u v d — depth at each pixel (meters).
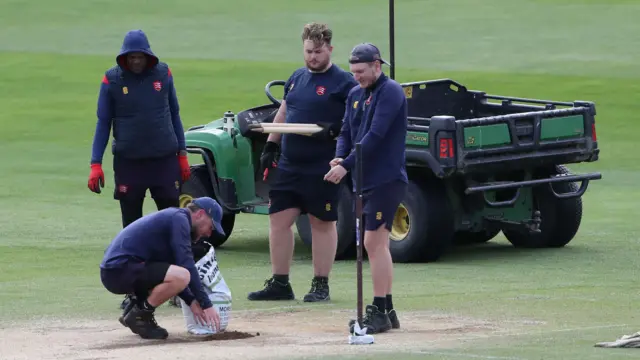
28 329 34.06
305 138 38.78
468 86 109.94
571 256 49.56
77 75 117.12
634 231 56.44
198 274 32.31
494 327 33.84
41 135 90.50
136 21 147.50
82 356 29.33
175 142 37.94
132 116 37.28
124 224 38.66
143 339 32.25
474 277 44.47
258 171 52.72
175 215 32.38
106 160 80.81
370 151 32.47
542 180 48.81
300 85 39.19
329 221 39.38
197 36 138.25
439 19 146.88
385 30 140.38
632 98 104.44
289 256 39.66
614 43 130.62
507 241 55.16
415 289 41.69
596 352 29.08
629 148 86.12
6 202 65.25
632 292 40.62
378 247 33.03
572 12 149.75
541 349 29.58
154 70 37.50
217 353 29.47
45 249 50.81
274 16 150.75
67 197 67.06
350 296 40.38
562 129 49.59
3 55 126.81
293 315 36.53
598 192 69.69
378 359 28.12
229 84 112.38
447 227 48.03
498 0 159.00
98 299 39.41
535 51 127.06
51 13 151.62
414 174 48.59
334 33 139.38
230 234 55.94
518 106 52.81
